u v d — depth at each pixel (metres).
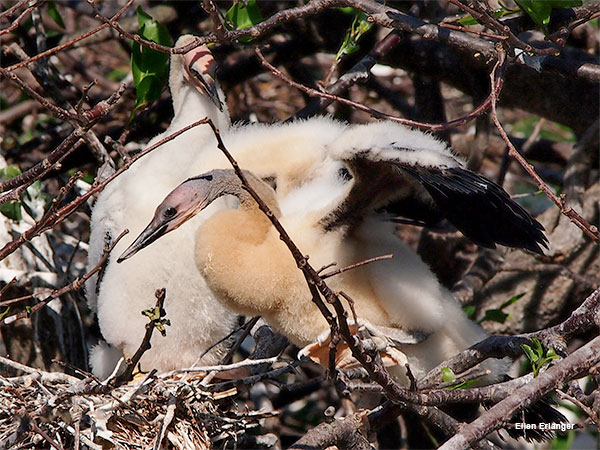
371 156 7.86
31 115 14.36
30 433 7.89
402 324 8.87
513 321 12.35
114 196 9.99
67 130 12.40
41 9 12.27
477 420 6.62
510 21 9.19
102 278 10.06
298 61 13.83
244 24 10.21
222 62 12.66
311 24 12.39
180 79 10.52
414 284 8.70
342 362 8.52
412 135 8.07
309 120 9.99
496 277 12.55
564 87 12.61
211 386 8.58
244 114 12.88
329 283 8.70
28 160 12.23
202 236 8.77
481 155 12.02
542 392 6.79
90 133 10.24
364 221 8.66
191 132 10.19
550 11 8.55
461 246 13.16
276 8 12.48
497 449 7.77
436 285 8.88
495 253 11.96
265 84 15.30
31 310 7.95
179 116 10.35
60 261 11.61
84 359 10.88
